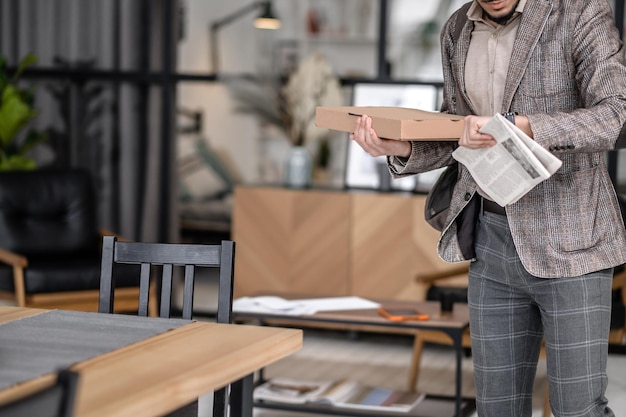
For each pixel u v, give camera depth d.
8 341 2.18
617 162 6.18
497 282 2.81
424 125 2.62
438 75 8.27
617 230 2.73
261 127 9.10
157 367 1.97
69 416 1.42
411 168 2.88
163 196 6.99
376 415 4.29
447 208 2.97
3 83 6.66
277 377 5.36
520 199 2.70
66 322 2.41
